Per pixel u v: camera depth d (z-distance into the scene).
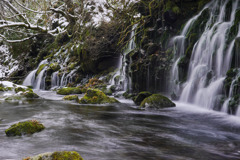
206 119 6.73
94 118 6.86
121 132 5.15
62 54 24.41
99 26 17.44
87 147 4.00
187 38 11.14
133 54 13.16
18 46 29.70
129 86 13.45
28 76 24.42
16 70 28.25
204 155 3.70
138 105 9.96
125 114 7.62
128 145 4.16
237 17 8.59
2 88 14.05
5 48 33.25
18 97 11.88
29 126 4.95
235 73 7.31
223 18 10.05
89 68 19.17
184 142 4.41
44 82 22.08
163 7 13.12
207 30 10.19
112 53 17.94
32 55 29.59
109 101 10.32
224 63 8.29
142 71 12.28
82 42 20.11
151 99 9.03
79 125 5.82
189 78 10.33
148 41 13.55
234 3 9.66
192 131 5.32
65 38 26.48
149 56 12.48
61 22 28.20
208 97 8.34
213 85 8.27
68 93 15.59
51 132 5.02
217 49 8.87
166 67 11.80
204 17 11.04
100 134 4.93
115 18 16.05
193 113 7.71
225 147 4.13
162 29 13.20
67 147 3.99
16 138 4.51
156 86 12.02
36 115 7.28
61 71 21.55
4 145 4.07
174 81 11.12
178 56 11.59
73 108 8.95
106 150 3.85
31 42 29.55
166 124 6.09
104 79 17.19
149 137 4.75
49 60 25.12
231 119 6.62
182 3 12.49
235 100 6.86
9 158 3.43
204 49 9.68
